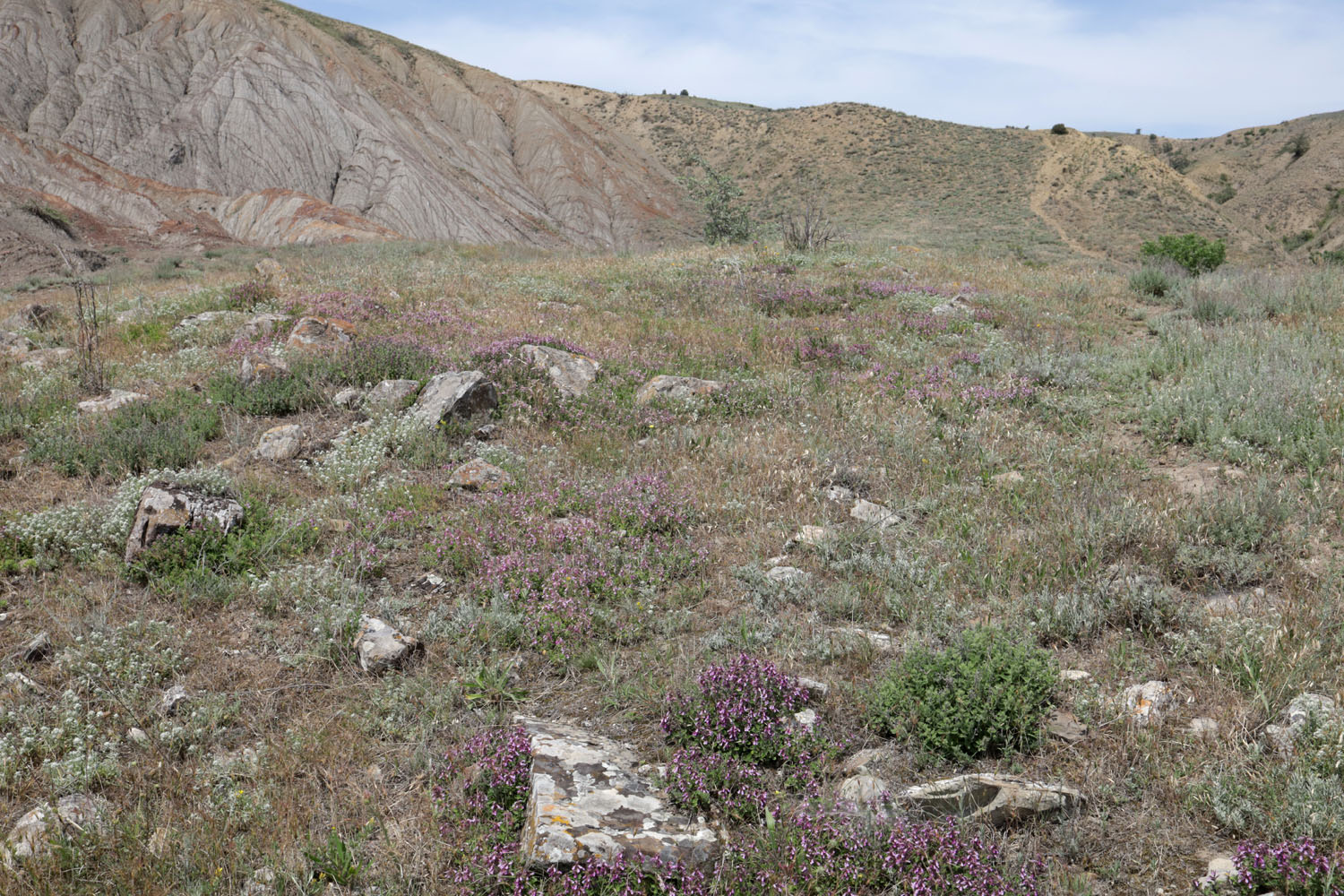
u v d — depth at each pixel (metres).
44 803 3.91
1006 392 10.08
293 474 7.95
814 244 26.59
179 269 36.62
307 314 12.69
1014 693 4.20
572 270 20.84
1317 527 6.12
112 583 5.91
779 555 6.47
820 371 11.43
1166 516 6.22
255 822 3.86
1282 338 10.98
